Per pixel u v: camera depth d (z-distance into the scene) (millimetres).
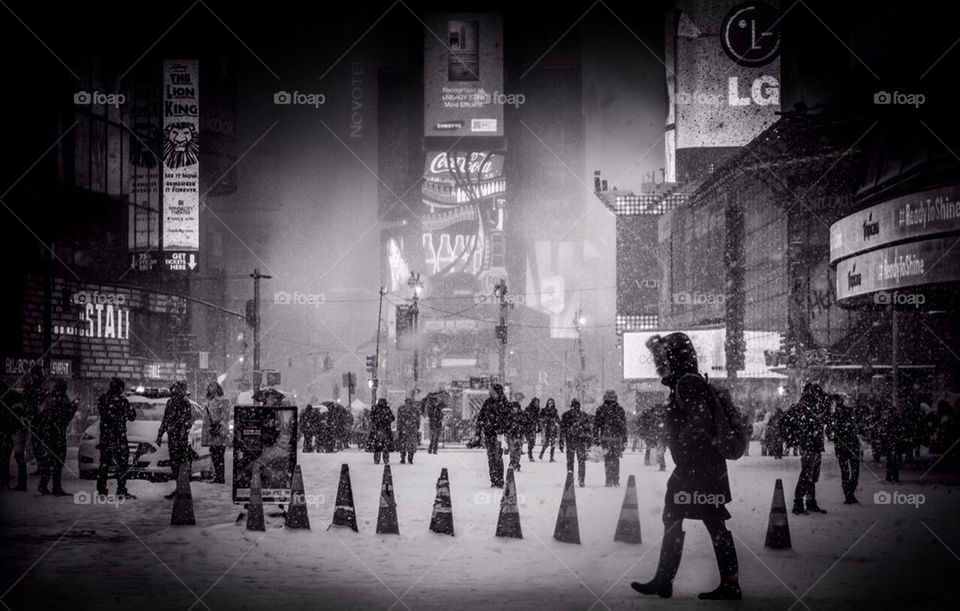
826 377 45031
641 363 73750
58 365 54469
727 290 53781
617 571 10234
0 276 51000
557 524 12516
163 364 65750
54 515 15859
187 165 70625
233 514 15969
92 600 8680
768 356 49906
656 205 76250
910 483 22453
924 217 25531
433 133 143000
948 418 30172
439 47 143500
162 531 13602
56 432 19375
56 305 54938
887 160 28188
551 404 34000
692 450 8453
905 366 41781
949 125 25328
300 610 8195
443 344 132625
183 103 71312
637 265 76312
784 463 31469
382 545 12203
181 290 71375
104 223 58469
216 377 68375
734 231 54031
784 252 47750
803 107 41906
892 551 11547
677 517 8578
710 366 59344
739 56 72938
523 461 34219
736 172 51188
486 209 143125
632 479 12438
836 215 46312
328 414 43562
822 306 46562
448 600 8633
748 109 72875
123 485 18609
